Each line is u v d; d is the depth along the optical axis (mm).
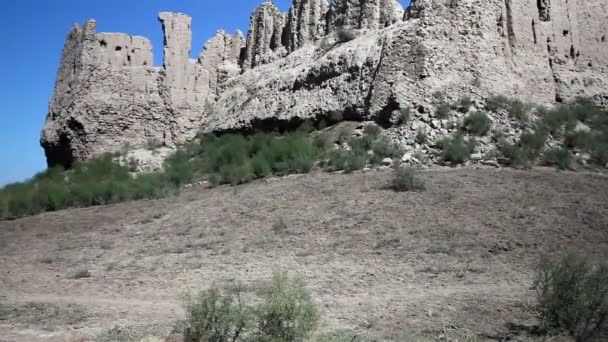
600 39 32750
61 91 38469
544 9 31125
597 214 17797
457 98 27234
